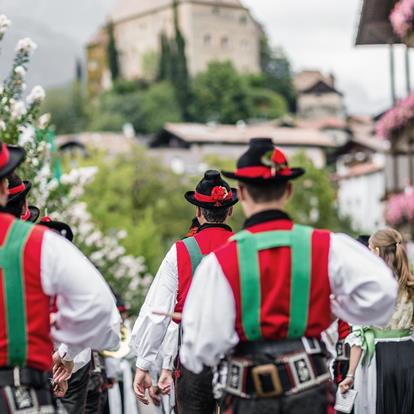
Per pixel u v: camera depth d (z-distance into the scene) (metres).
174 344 8.59
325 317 5.72
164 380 8.65
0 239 5.36
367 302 5.67
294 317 5.64
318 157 153.25
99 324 5.46
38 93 14.45
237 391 5.70
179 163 134.38
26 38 14.23
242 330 5.67
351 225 106.25
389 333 8.82
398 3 22.98
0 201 5.58
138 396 8.63
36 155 14.81
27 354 5.31
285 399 5.61
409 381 8.77
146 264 45.62
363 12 23.19
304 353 5.66
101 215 45.88
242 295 5.64
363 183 117.62
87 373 9.10
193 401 8.10
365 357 8.79
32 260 5.34
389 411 8.79
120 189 69.69
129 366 13.45
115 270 29.22
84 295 5.38
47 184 15.81
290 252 5.67
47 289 5.37
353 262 5.67
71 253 5.42
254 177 5.71
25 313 5.32
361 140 130.00
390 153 36.34
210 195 8.56
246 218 5.84
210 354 5.67
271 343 5.67
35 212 8.06
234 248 5.70
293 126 173.88
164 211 76.31
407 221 33.38
